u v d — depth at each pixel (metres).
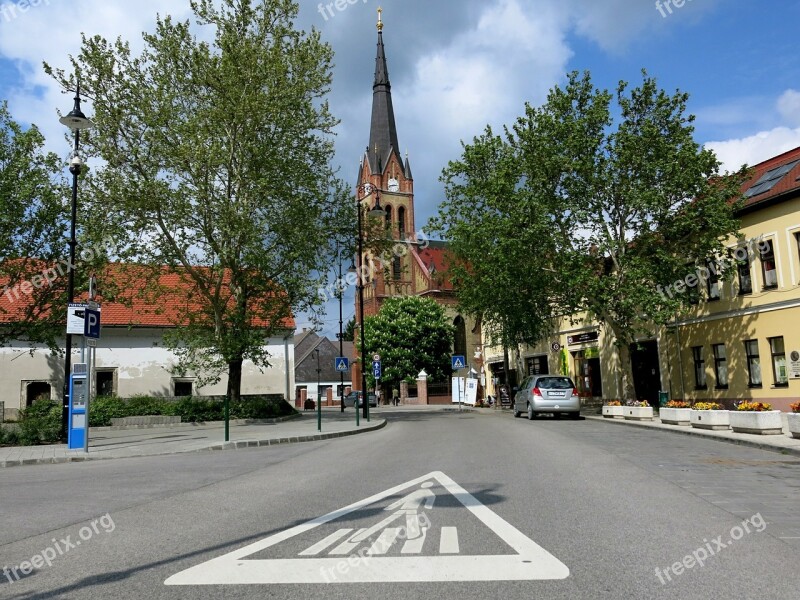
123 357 33.91
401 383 60.34
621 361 27.02
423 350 60.88
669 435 17.56
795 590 4.43
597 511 7.09
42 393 31.89
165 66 25.66
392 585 4.61
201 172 25.00
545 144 27.22
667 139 26.62
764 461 11.62
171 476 11.01
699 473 10.06
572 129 27.08
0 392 31.06
